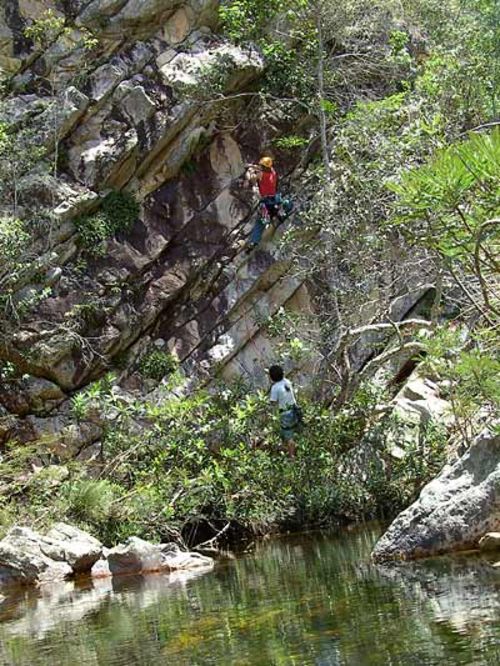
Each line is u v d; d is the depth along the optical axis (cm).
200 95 1497
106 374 1357
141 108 1479
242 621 532
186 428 1159
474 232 640
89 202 1430
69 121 1439
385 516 1145
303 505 1146
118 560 880
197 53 1534
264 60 1560
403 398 1300
